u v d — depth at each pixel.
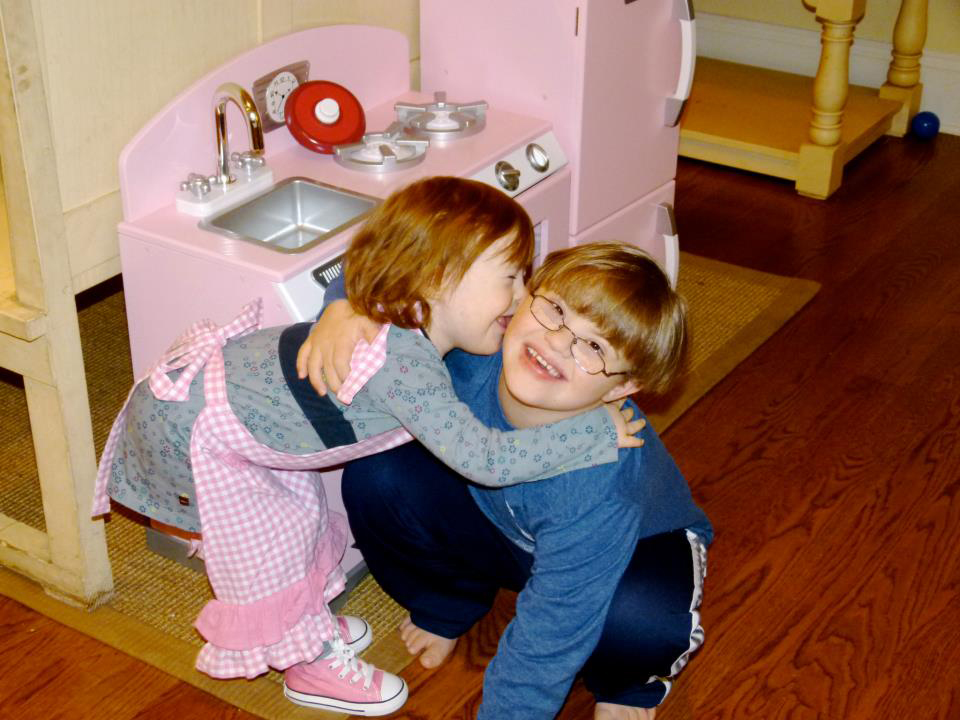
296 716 1.59
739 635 1.74
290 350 1.41
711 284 2.73
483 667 1.68
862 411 2.29
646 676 1.51
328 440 1.40
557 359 1.28
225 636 1.49
